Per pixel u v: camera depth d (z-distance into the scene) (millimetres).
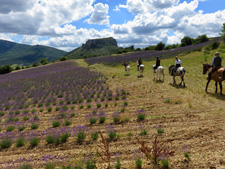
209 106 8961
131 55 55625
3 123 10023
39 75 36438
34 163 5039
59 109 11867
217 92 11555
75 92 17438
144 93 13719
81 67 42688
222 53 28391
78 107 11938
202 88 13055
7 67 63188
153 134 6258
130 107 10383
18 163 5160
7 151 6184
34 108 13148
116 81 21266
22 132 8062
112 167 4430
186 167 4133
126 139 6094
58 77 30188
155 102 10867
